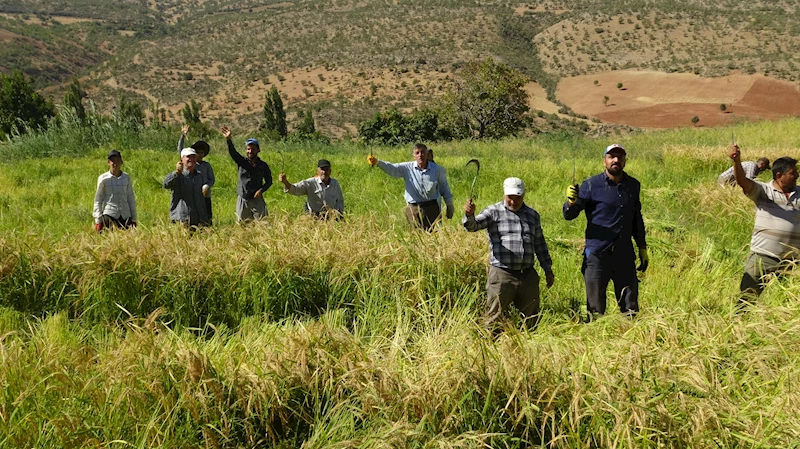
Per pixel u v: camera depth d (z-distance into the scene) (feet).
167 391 13.10
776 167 19.81
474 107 175.52
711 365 13.25
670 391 12.66
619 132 344.90
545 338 16.07
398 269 21.13
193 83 636.07
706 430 11.66
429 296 20.42
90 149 72.28
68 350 14.93
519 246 18.42
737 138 103.50
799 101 393.70
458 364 13.33
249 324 18.70
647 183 51.80
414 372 13.58
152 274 20.83
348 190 46.57
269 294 20.67
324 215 28.84
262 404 13.00
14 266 20.68
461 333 15.15
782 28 554.05
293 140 105.40
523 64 577.02
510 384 12.66
